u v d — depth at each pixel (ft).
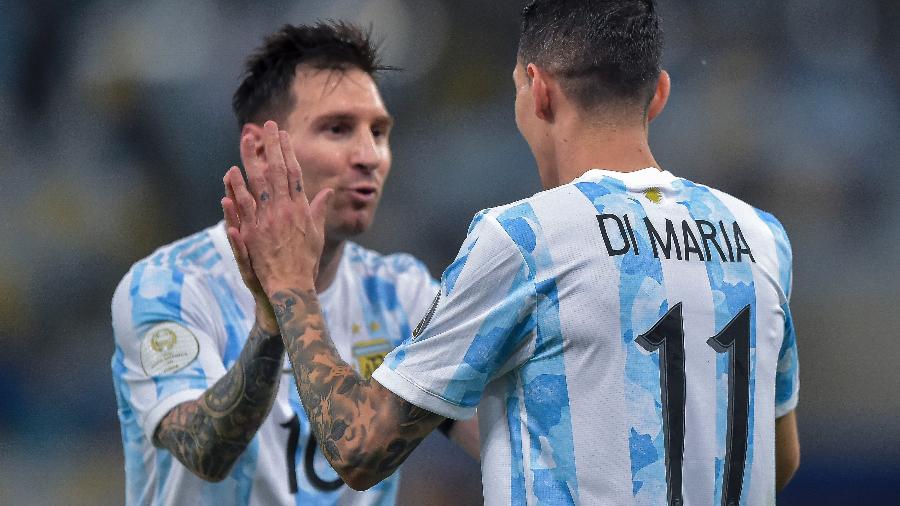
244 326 32.07
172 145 112.68
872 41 109.70
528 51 24.57
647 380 21.99
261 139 32.78
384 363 22.70
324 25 32.78
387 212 111.45
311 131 31.53
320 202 25.76
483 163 114.11
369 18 118.42
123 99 113.70
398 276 35.24
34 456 94.99
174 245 32.96
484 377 22.20
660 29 24.29
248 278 25.67
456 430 32.81
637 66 23.53
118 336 31.40
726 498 22.66
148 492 31.91
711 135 107.34
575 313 21.88
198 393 29.60
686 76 109.70
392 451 22.30
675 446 22.06
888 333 95.35
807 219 104.12
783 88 108.68
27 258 108.06
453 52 119.75
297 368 23.99
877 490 83.30
